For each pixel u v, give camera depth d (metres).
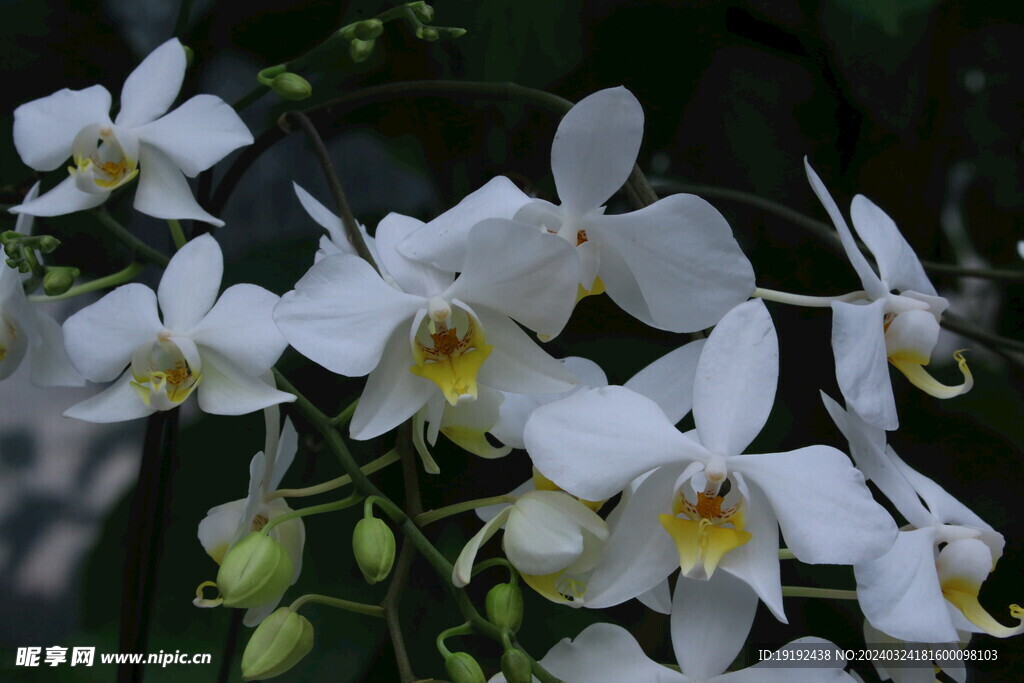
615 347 0.80
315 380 0.80
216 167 0.83
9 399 0.86
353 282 0.67
